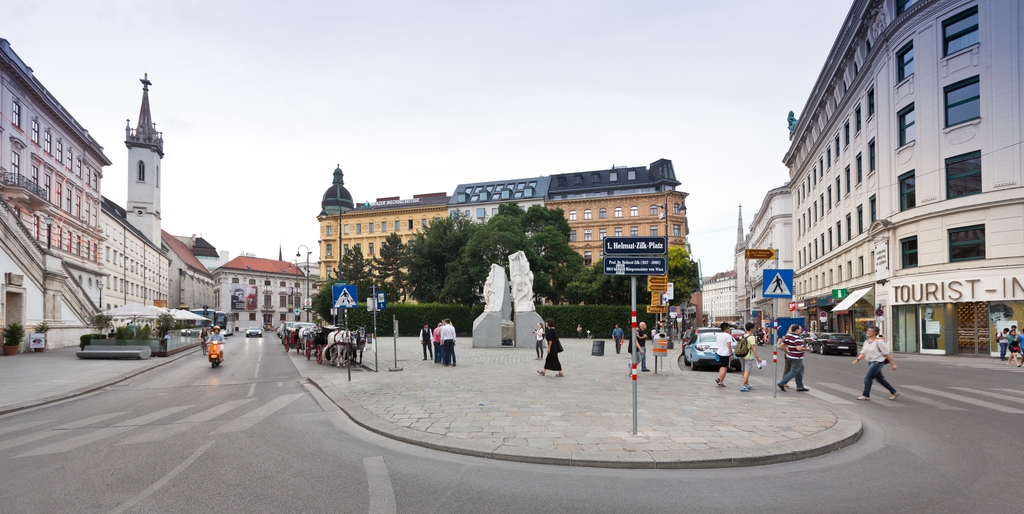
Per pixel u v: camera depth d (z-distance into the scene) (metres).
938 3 29.09
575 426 8.97
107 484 6.27
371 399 12.02
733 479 6.51
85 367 22.66
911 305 30.91
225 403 12.49
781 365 23.95
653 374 17.53
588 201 91.62
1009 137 26.58
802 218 57.94
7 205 34.22
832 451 7.80
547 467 7.00
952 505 5.55
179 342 34.91
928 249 29.64
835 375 18.47
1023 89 26.27
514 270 34.81
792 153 60.59
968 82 28.11
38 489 6.10
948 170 28.84
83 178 58.53
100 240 62.12
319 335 25.14
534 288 59.62
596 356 26.50
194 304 108.19
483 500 5.76
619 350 28.89
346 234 104.62
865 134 36.78
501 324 33.59
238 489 6.08
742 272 128.75
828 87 44.66
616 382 14.97
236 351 37.00
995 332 26.88
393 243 71.25
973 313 27.72
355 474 6.67
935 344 29.28
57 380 17.64
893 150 32.38
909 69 31.22
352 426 9.56
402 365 20.98
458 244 62.44
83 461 7.30
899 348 31.75
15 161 45.12
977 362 24.41
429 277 63.72
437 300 59.62
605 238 8.89
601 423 9.20
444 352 20.62
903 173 31.52
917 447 7.95
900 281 31.39
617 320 53.81
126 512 5.38
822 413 10.06
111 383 17.36
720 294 188.00
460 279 56.50
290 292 132.00
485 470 6.86
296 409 11.44
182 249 111.75
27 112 46.88
